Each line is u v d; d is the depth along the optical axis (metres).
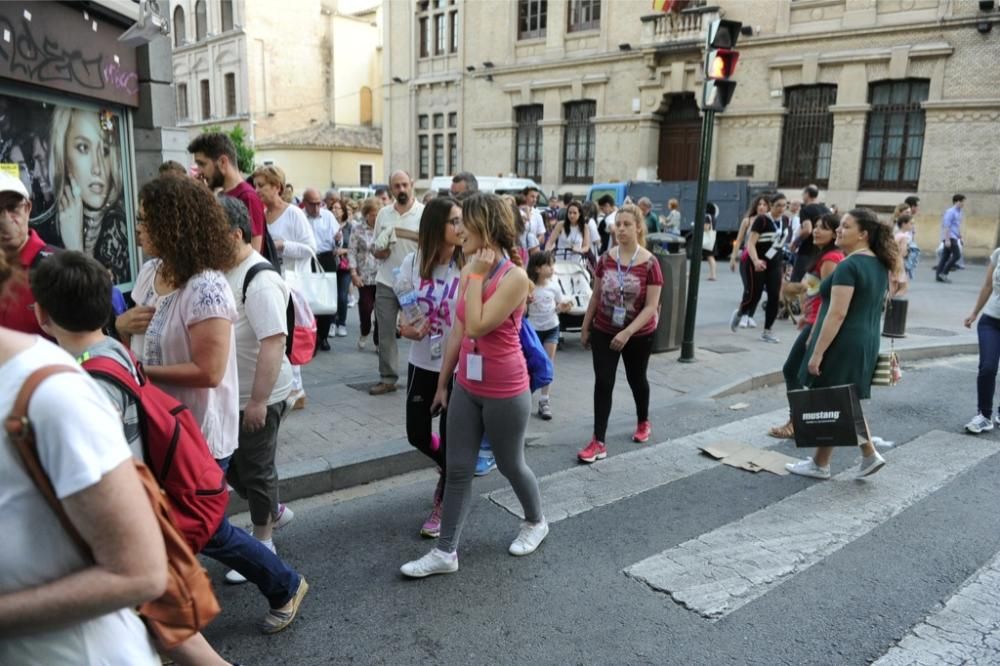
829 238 5.46
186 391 2.73
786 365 5.65
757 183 21.08
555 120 26.81
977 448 5.47
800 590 3.46
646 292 5.08
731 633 3.12
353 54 45.06
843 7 20.33
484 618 3.22
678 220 18.62
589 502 4.46
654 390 7.02
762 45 21.77
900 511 4.34
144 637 1.53
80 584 1.27
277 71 42.03
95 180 6.90
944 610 3.29
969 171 18.95
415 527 4.12
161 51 7.73
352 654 2.96
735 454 5.26
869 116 20.50
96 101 6.84
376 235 6.35
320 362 7.74
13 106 5.73
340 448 5.00
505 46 27.78
